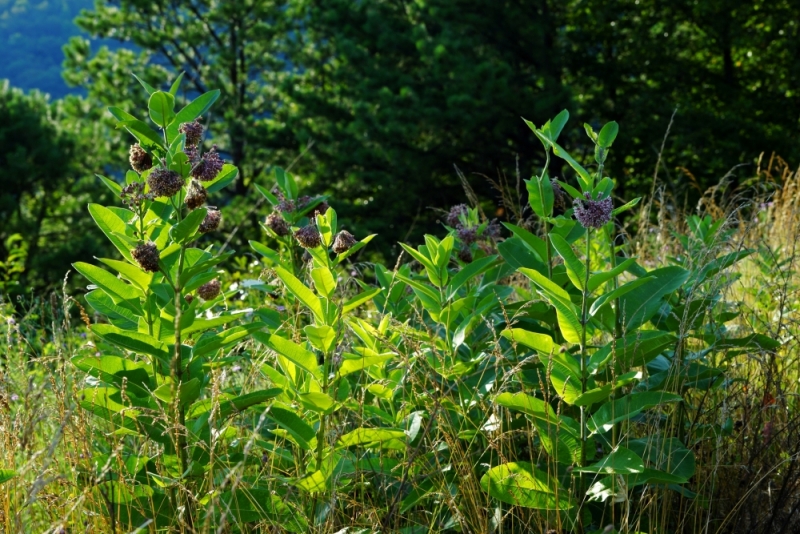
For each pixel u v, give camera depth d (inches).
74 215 756.0
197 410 113.5
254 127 802.8
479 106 619.2
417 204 680.4
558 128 123.0
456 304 120.3
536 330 131.3
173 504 109.7
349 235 120.0
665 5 737.6
